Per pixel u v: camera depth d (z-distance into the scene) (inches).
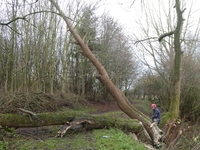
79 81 912.3
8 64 577.6
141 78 1093.1
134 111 343.0
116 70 962.1
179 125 373.4
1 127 247.9
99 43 880.3
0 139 235.5
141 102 1048.8
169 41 601.3
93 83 960.3
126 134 278.1
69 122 269.3
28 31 581.0
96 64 341.1
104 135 259.4
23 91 506.9
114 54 935.0
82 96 837.8
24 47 594.9
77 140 240.7
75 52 851.4
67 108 600.4
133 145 231.8
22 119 256.2
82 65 879.1
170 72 577.3
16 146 216.5
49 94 572.4
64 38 741.3
